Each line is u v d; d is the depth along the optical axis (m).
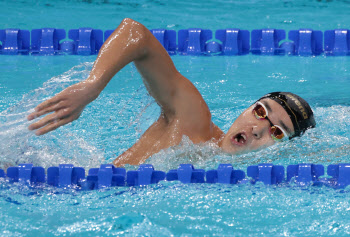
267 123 9.42
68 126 12.27
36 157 9.62
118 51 8.12
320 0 28.55
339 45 21.08
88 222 7.50
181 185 8.80
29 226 7.39
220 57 20.58
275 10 26.94
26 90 15.34
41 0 27.95
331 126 11.52
